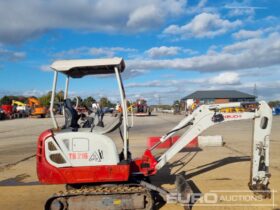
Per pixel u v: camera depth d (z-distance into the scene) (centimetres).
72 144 662
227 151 1409
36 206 746
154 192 713
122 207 643
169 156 743
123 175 659
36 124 3538
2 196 824
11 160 1305
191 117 765
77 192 643
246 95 8406
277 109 5484
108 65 686
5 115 5122
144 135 2098
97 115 745
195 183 902
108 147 663
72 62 692
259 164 765
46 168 661
